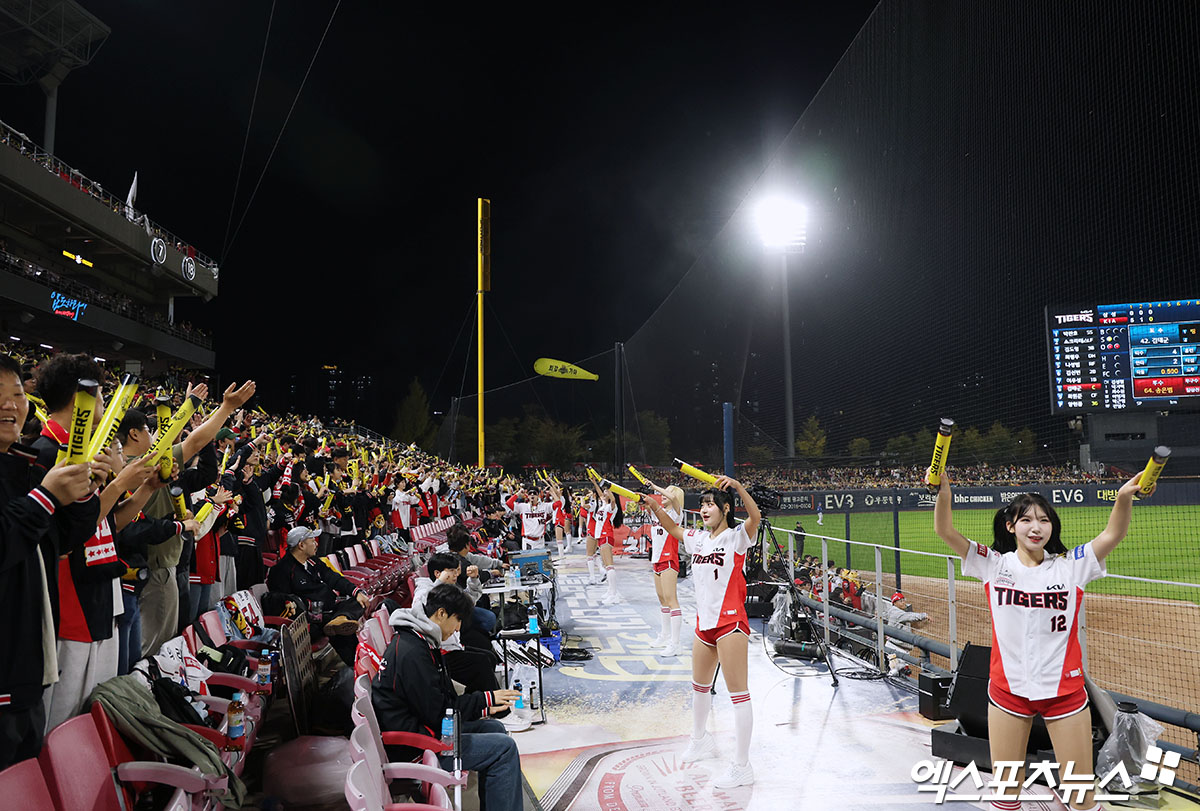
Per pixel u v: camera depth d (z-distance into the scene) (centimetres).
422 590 566
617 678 763
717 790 473
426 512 1677
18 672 274
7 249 2775
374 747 324
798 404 2894
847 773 495
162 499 488
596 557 1578
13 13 2888
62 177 2816
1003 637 360
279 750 470
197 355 3934
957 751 506
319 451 1227
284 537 827
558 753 549
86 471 259
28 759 271
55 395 318
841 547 1869
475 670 551
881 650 754
